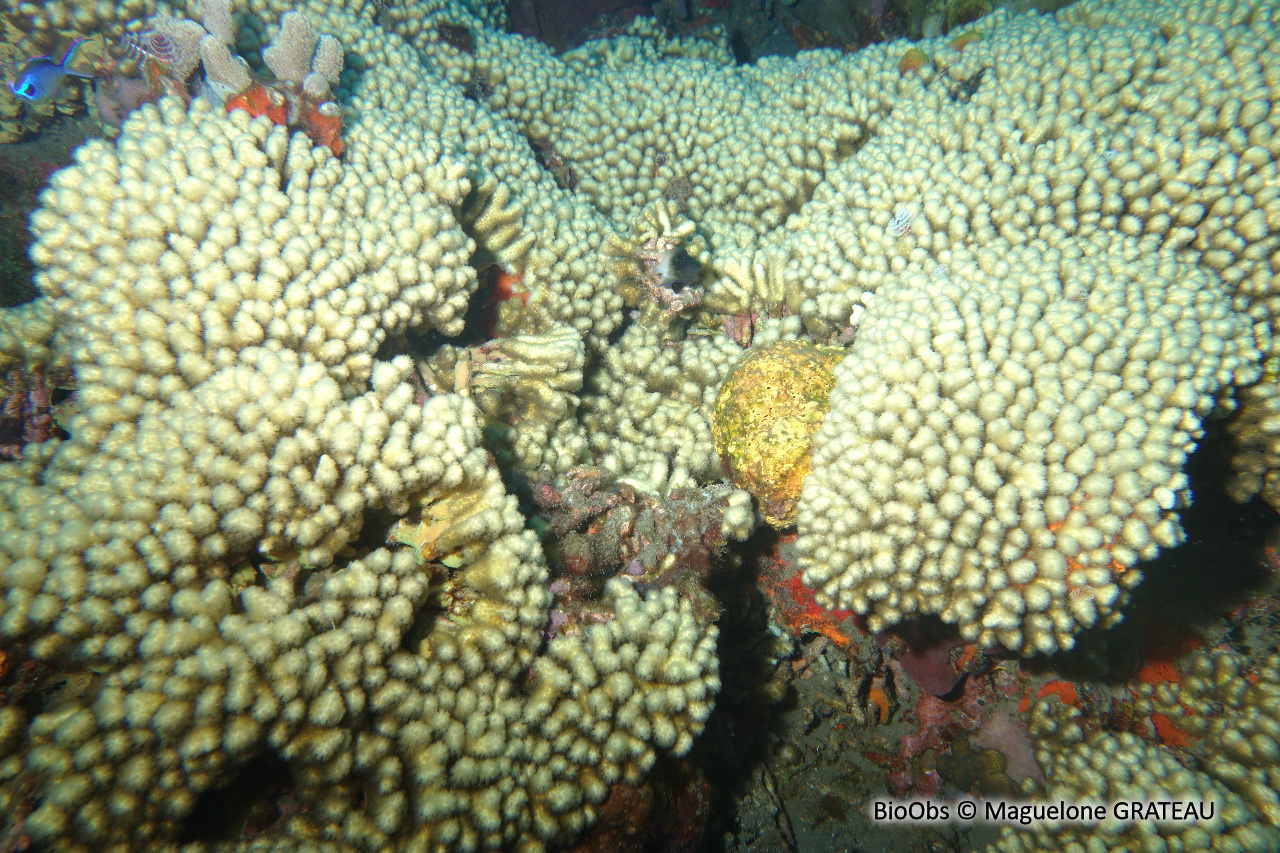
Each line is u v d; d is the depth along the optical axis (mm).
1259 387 282
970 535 232
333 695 192
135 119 269
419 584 213
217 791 196
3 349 241
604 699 221
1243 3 331
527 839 209
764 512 296
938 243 310
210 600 195
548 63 486
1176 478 230
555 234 365
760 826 315
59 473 217
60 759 176
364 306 259
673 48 665
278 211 260
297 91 287
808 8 693
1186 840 259
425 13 447
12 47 357
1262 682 307
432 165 316
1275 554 343
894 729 339
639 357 363
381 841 193
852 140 402
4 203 344
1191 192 289
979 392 247
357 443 213
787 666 340
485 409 308
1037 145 322
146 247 240
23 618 183
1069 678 314
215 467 202
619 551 272
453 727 208
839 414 261
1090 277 268
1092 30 360
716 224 429
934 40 418
